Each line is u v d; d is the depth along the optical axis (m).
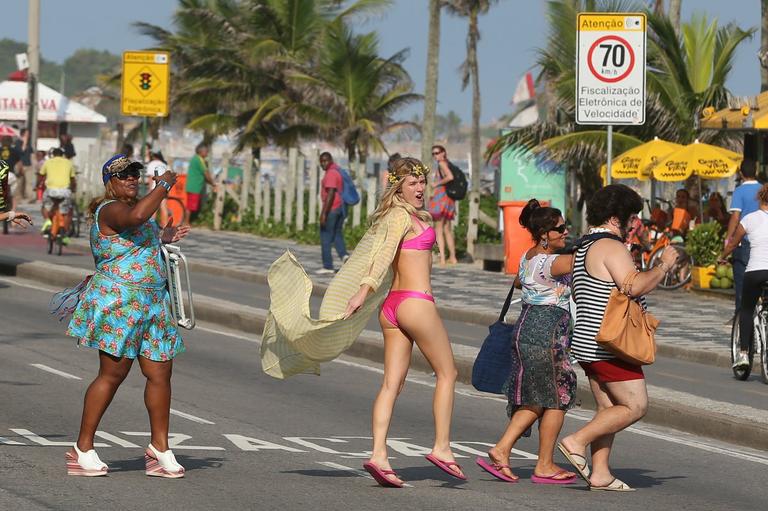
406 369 22.05
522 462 24.94
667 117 72.62
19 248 68.31
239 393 31.61
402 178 21.94
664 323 46.81
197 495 20.44
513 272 61.56
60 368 33.94
